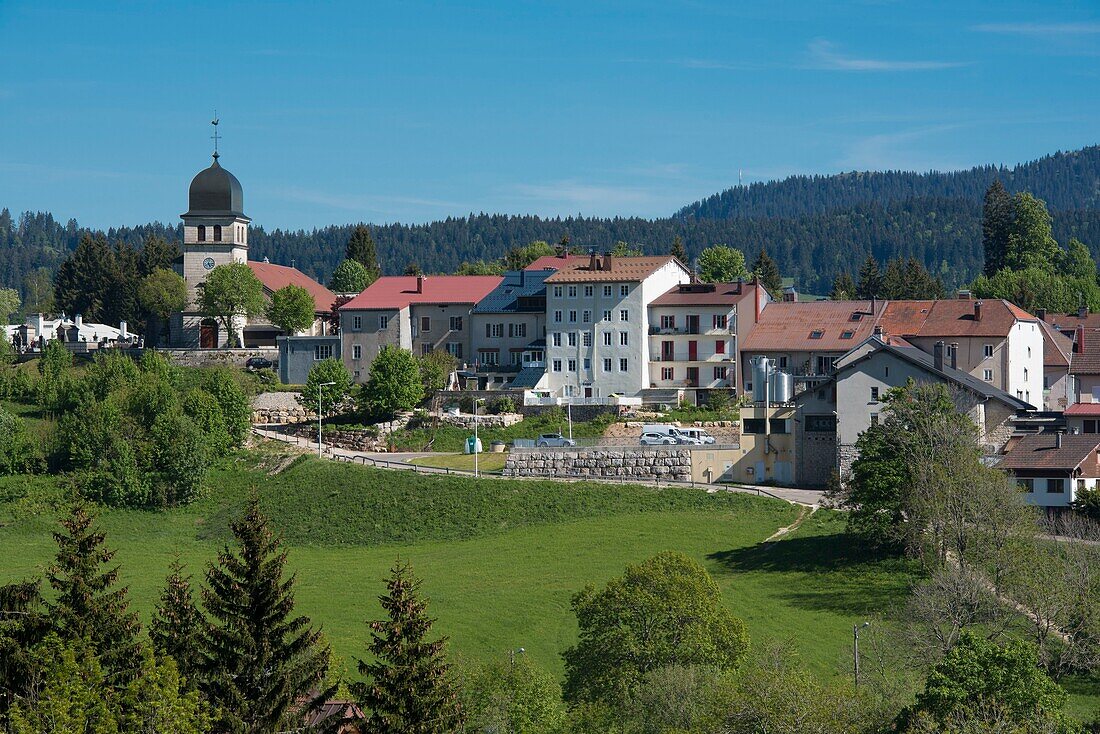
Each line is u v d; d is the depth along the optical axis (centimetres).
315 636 7256
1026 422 14425
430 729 6681
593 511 14162
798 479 14988
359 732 6775
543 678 7844
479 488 14762
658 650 8194
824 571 11594
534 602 11156
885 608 10494
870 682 7975
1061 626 8869
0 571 12950
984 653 7294
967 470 10975
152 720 6253
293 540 14238
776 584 11438
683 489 14462
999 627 8919
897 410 12250
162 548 14162
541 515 14150
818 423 14938
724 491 14338
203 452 15575
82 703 6259
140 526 14800
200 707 6694
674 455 15175
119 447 15588
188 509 15300
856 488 12000
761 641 9331
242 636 7025
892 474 11638
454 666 7725
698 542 12888
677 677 7481
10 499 15262
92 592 7562
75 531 7706
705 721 7025
